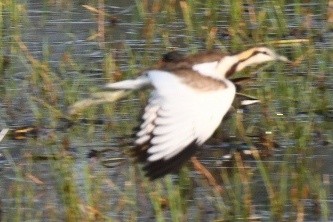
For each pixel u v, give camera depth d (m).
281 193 11.75
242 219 11.49
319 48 16.23
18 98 14.89
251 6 17.64
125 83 10.28
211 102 9.92
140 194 12.04
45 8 18.31
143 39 16.84
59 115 14.17
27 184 12.40
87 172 11.85
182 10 17.80
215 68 10.41
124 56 16.17
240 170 12.55
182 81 10.02
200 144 9.86
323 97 14.55
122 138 13.52
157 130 9.88
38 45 16.80
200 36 16.98
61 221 11.54
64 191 11.80
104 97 12.42
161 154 9.84
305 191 11.95
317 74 15.27
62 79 15.23
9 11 17.73
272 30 17.03
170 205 11.36
